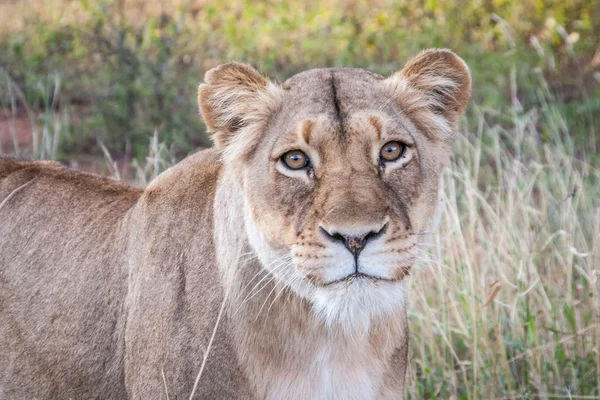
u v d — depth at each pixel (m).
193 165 8.59
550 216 12.52
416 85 7.97
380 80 7.89
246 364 7.72
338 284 7.21
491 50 20.75
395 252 7.27
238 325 7.70
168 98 17.48
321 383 7.76
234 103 7.91
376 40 20.75
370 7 23.12
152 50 19.77
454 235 11.78
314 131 7.35
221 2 24.20
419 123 7.90
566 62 20.16
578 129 16.80
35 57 19.16
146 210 8.53
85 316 8.63
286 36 21.33
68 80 18.67
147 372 8.08
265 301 7.66
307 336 7.68
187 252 8.09
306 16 22.66
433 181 7.83
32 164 9.61
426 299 11.08
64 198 9.18
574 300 11.17
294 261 7.33
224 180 8.04
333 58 20.44
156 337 8.04
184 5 23.33
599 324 10.34
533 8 21.92
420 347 10.54
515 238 11.62
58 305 8.75
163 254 8.23
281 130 7.54
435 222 7.94
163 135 16.50
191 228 8.17
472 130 16.94
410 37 20.72
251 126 7.73
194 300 7.91
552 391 10.45
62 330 8.71
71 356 8.66
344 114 7.43
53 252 8.94
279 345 7.71
